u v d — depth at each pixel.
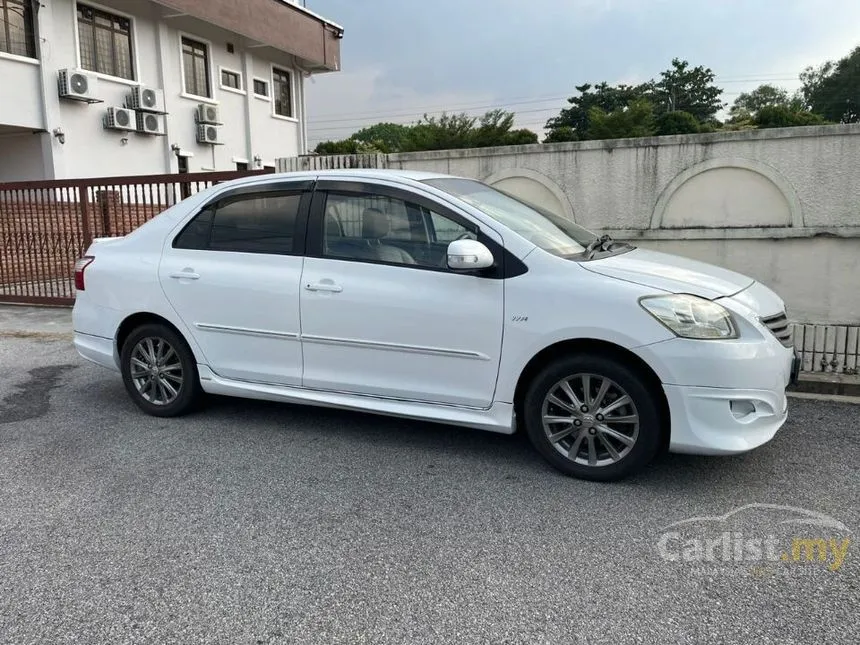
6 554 3.08
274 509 3.51
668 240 7.44
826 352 6.18
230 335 4.62
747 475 3.88
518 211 4.46
